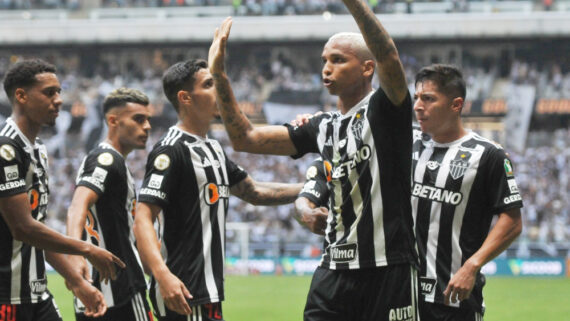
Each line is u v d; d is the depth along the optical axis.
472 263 5.52
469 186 5.89
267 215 33.31
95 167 6.61
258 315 15.72
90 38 42.81
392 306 4.78
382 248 4.78
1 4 46.41
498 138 40.44
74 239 5.60
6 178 5.49
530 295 20.09
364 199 4.81
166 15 44.66
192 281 5.57
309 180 6.30
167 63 45.09
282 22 41.59
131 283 6.70
